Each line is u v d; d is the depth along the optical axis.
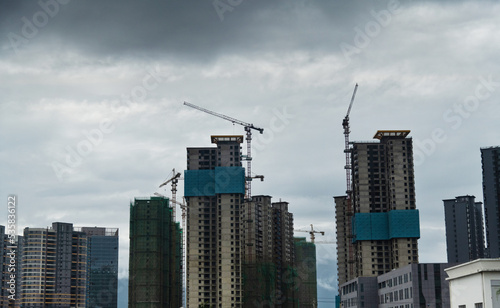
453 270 149.38
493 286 134.38
